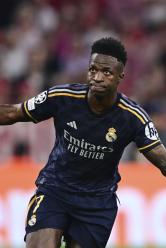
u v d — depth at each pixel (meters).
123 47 15.28
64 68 36.84
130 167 28.33
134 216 27.66
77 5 40.88
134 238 27.38
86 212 16.11
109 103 15.51
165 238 27.47
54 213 15.92
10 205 27.50
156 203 27.88
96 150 15.70
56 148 16.14
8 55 38.38
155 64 38.31
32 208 16.12
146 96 34.47
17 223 27.30
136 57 38.31
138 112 15.68
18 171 27.95
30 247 15.40
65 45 38.03
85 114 15.61
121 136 15.68
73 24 39.59
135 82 36.84
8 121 16.03
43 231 15.65
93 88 15.17
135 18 41.12
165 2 41.94
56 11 40.59
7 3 41.50
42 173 16.38
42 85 35.44
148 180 28.17
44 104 15.84
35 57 37.28
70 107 15.70
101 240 16.28
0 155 31.36
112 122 15.61
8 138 31.39
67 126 15.73
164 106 34.06
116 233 27.30
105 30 39.31
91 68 15.20
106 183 16.16
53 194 16.06
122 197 27.80
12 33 39.62
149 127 15.68
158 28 40.59
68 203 16.02
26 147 31.34
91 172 15.91
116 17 40.94
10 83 36.88
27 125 31.27
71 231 16.19
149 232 27.53
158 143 15.67
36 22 39.84
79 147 15.73
